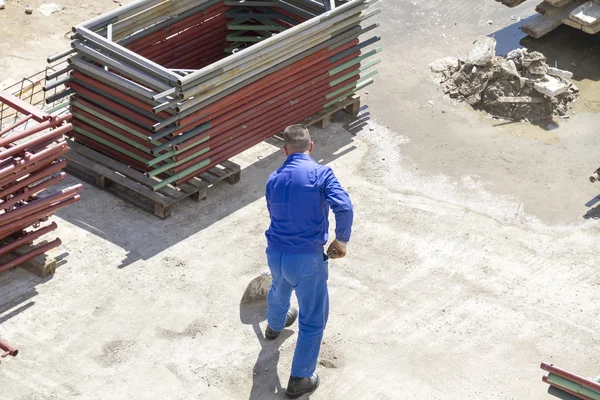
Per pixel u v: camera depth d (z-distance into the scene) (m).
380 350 8.51
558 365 8.45
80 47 9.97
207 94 9.70
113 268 9.23
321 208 7.51
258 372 8.23
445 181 10.90
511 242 9.95
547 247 9.91
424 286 9.28
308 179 7.45
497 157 11.37
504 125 11.98
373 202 10.42
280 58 10.35
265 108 10.55
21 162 8.44
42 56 12.59
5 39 12.84
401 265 9.52
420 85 12.65
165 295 8.96
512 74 12.12
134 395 7.90
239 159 10.99
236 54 9.78
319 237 7.57
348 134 11.61
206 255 9.51
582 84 12.81
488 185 10.87
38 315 8.62
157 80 9.55
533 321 8.93
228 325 8.69
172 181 9.89
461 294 9.20
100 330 8.52
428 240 9.90
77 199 9.27
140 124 9.94
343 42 11.08
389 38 13.60
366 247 9.73
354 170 10.96
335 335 8.62
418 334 8.71
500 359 8.50
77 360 8.19
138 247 9.54
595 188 10.90
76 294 8.89
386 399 8.02
